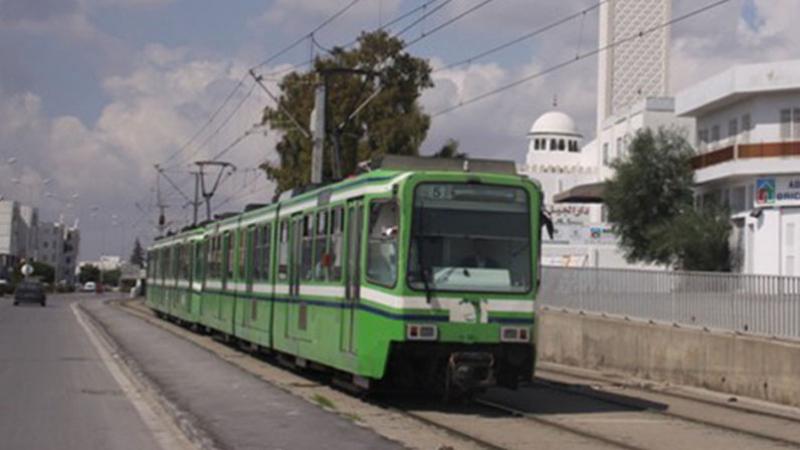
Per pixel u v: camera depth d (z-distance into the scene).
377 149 53.53
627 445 14.91
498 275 17.92
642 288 29.36
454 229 17.84
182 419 15.72
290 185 54.50
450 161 19.06
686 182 52.09
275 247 25.45
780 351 21.62
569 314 31.75
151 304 55.53
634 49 78.50
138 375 22.64
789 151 46.31
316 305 21.23
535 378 25.56
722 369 23.59
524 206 18.28
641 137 53.00
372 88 54.03
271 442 13.61
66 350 31.69
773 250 46.31
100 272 183.38
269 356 29.31
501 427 16.58
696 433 16.47
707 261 48.69
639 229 52.56
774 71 46.53
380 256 18.22
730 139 50.53
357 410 18.22
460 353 17.59
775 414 19.48
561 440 15.30
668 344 25.81
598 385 24.64
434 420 17.12
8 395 20.03
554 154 86.25
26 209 164.88
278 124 54.91
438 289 17.52
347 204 19.77
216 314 34.03
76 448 14.05
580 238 63.66
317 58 54.03
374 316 18.05
